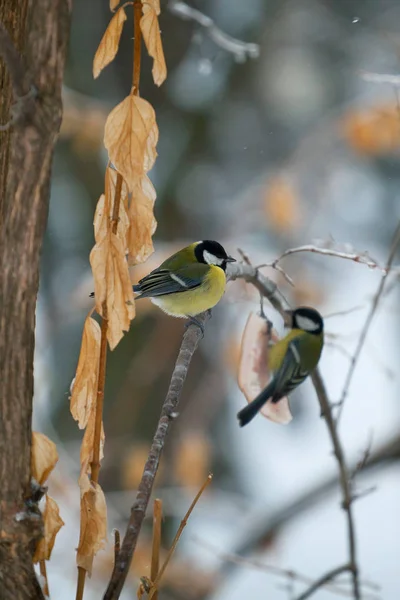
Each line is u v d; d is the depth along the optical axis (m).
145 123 3.98
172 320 13.45
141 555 10.58
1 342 3.31
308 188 14.37
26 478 3.46
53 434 11.29
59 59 3.10
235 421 15.92
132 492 11.54
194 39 10.79
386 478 15.60
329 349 12.03
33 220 3.19
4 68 3.87
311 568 12.88
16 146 3.13
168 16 15.90
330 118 14.59
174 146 16.06
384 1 16.77
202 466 11.78
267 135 16.44
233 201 15.60
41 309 14.26
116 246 3.96
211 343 14.66
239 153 16.33
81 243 15.09
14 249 3.22
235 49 10.37
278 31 16.62
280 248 13.12
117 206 4.00
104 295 3.94
